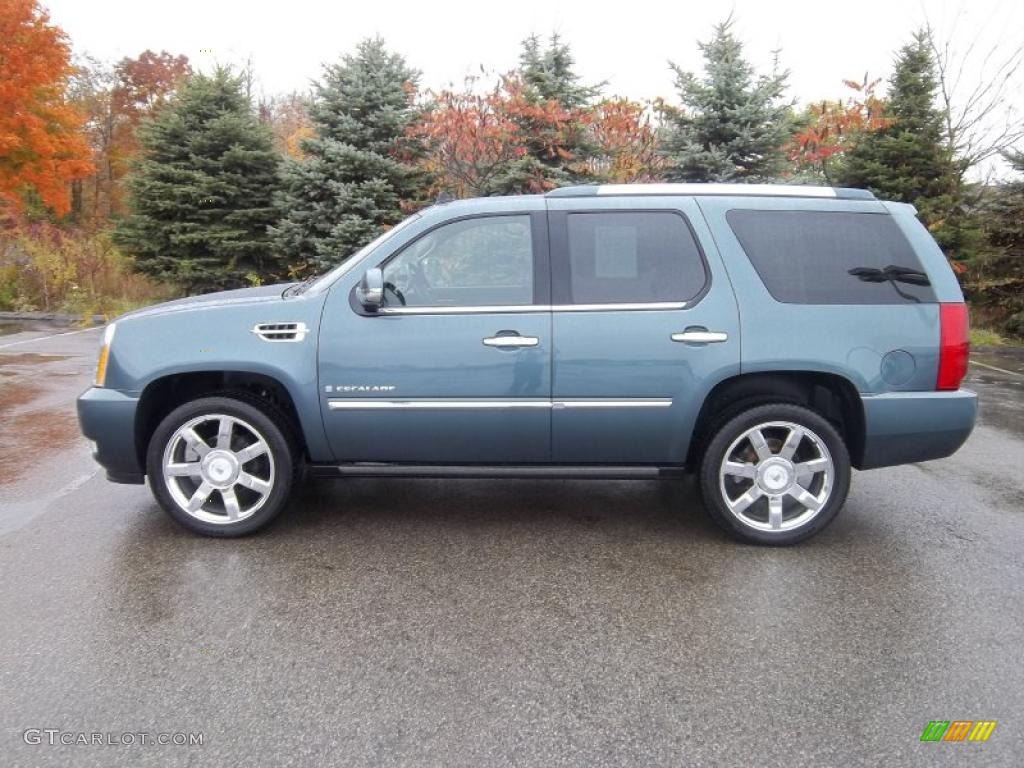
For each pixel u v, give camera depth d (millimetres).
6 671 2965
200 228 15406
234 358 4152
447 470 4324
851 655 3139
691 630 3338
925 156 14336
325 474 4367
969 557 4141
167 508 4285
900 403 4113
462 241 4266
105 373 4219
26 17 19750
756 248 4184
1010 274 14727
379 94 14016
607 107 13672
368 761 2484
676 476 4344
